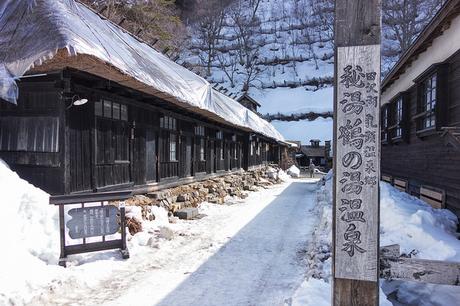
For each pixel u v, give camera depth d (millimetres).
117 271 5711
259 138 26312
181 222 9797
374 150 2611
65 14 6402
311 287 4484
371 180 2615
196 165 14078
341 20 2678
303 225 9797
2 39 6293
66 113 6793
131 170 9031
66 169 6734
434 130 8352
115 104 8398
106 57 6211
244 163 22906
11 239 5387
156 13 27797
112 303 4578
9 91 5773
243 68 67312
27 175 6980
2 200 5828
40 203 6148
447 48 7770
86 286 5066
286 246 7555
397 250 3182
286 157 38719
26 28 6289
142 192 9430
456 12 6895
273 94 62906
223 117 13633
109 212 6078
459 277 3068
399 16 53625
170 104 10281
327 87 61844
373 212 2611
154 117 10312
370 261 2611
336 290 2676
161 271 5809
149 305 4562
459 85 7363
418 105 10094
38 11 6430
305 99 60406
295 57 67875
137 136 9398
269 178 25547
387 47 55438
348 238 2650
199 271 5859
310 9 76500
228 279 5531
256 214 11484
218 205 13102
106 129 8039
